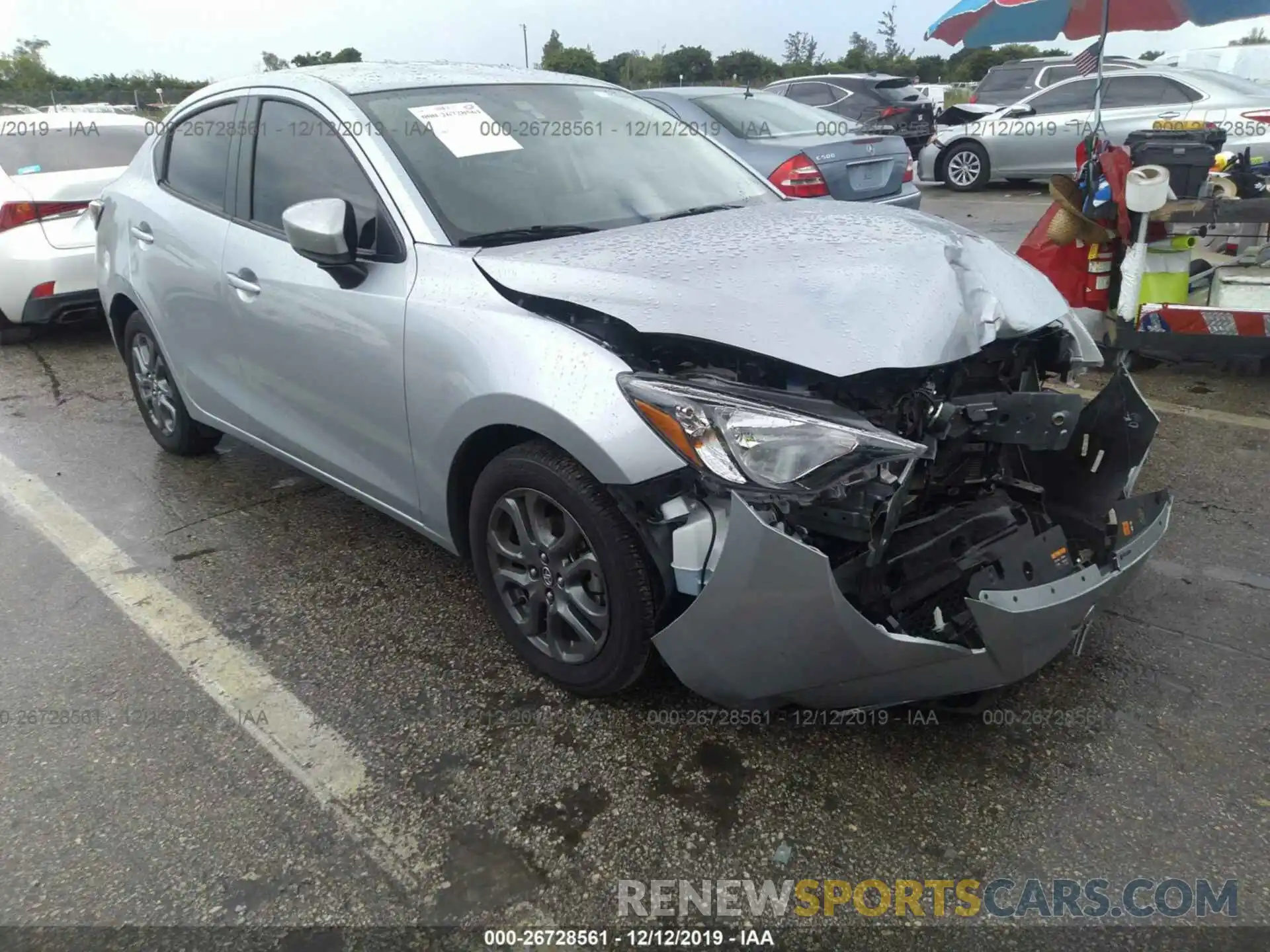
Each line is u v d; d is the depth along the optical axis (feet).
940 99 88.22
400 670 9.35
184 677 9.36
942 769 7.75
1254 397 16.08
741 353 7.27
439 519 9.39
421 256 8.94
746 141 22.84
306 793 7.75
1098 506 8.73
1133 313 16.44
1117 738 8.04
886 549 7.40
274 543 12.13
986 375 8.84
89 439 16.25
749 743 8.12
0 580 11.40
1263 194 19.74
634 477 7.11
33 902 6.77
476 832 7.29
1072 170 39.68
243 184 11.39
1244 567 10.68
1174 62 44.32
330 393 10.11
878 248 8.35
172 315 12.80
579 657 8.46
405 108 10.18
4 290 20.88
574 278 7.95
